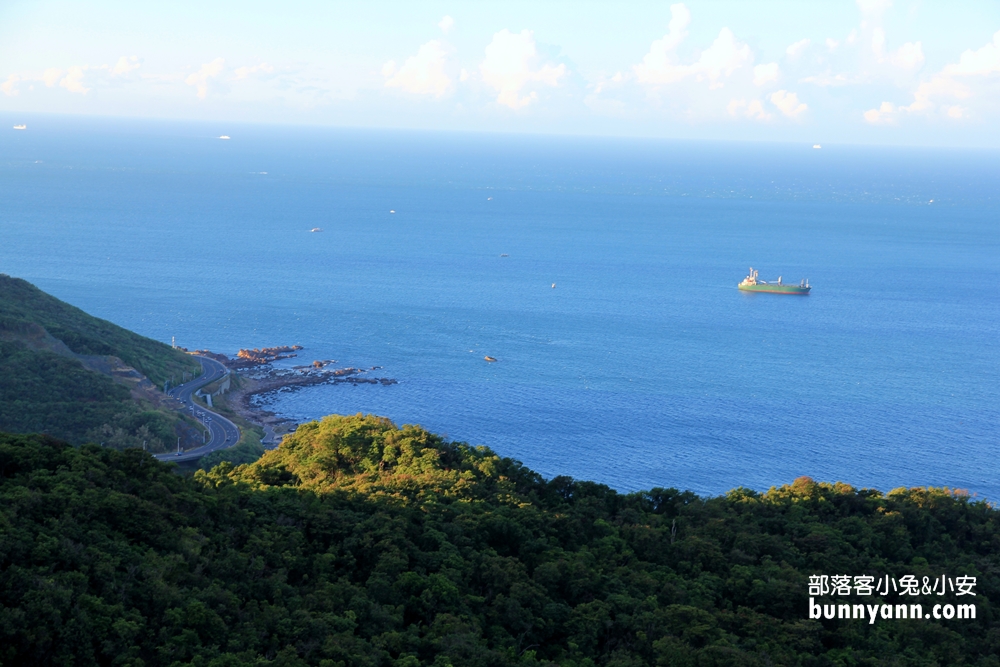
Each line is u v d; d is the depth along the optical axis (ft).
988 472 606.55
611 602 234.99
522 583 236.84
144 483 250.57
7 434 255.09
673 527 299.58
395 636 201.46
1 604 174.50
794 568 265.13
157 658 179.52
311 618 202.90
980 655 230.48
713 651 205.57
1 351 599.16
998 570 281.33
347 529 256.52
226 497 259.19
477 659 194.29
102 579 194.29
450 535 264.93
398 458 348.79
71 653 171.53
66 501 218.79
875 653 224.33
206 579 212.23
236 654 182.29
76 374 595.06
